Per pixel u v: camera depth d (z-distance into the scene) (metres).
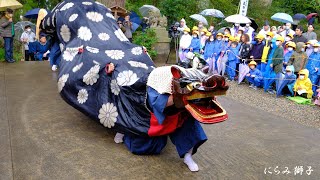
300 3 18.27
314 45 7.90
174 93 3.16
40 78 6.96
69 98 4.20
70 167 3.52
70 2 4.95
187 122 3.53
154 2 14.60
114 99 3.88
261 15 16.62
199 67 3.56
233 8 15.59
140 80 3.66
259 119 5.57
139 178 3.39
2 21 8.47
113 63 4.00
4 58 8.83
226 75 9.75
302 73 7.59
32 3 13.55
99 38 4.47
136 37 10.84
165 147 4.17
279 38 7.96
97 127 4.62
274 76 8.00
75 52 4.38
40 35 5.60
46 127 4.50
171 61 11.05
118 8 8.95
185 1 13.61
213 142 4.45
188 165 3.64
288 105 7.09
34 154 3.74
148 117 3.67
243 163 3.89
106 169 3.53
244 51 8.82
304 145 4.57
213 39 9.59
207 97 3.02
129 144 3.95
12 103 5.35
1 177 3.23
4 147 3.86
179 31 11.62
